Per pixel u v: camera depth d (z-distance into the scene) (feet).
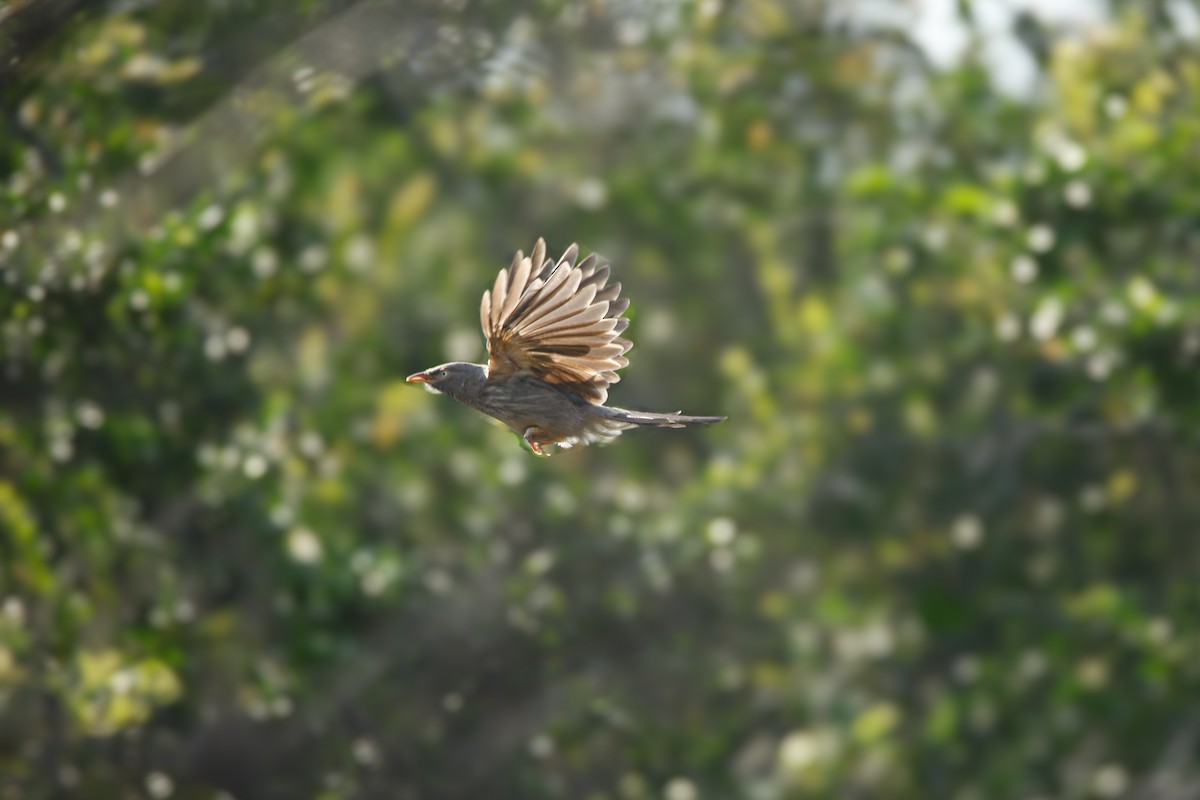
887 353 49.19
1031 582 47.32
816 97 51.11
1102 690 46.21
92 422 40.83
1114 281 44.47
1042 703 47.06
